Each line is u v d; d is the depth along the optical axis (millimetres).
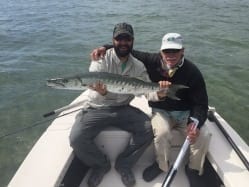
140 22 6320
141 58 1836
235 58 4621
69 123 1939
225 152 1704
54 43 5207
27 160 1629
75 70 4164
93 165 1774
